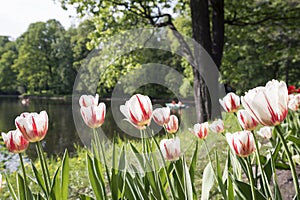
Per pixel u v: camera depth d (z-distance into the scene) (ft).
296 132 11.91
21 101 117.91
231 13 34.09
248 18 33.94
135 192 4.64
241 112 3.95
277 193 3.95
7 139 3.98
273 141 9.96
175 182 4.95
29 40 150.82
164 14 27.63
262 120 3.04
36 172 4.81
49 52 149.18
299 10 32.94
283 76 77.05
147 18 27.89
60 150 24.04
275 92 2.98
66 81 134.82
